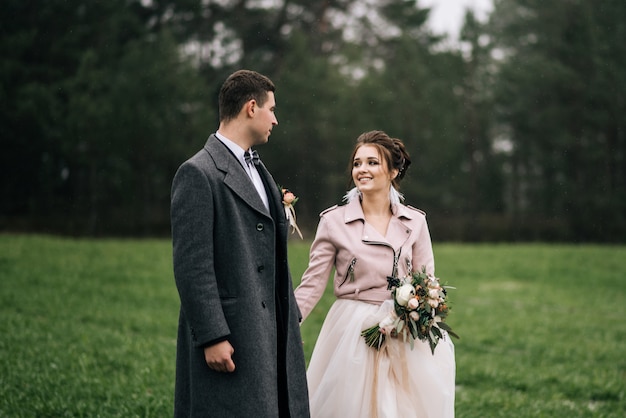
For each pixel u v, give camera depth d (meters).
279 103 34.00
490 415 5.77
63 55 30.66
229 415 3.38
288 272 3.73
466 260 20.73
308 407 3.71
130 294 12.02
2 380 5.95
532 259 21.33
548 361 8.47
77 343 7.77
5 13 30.06
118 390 5.88
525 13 43.69
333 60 36.44
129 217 31.98
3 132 28.75
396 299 4.00
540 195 37.62
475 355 8.70
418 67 36.56
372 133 4.33
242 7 35.25
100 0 31.19
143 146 30.20
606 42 36.28
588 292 15.73
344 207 4.32
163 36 30.95
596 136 37.66
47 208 31.36
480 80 38.41
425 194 36.81
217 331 3.28
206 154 3.54
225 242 3.46
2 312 9.68
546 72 36.66
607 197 36.31
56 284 12.45
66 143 28.72
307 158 34.91
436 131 36.38
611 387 6.98
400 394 4.05
